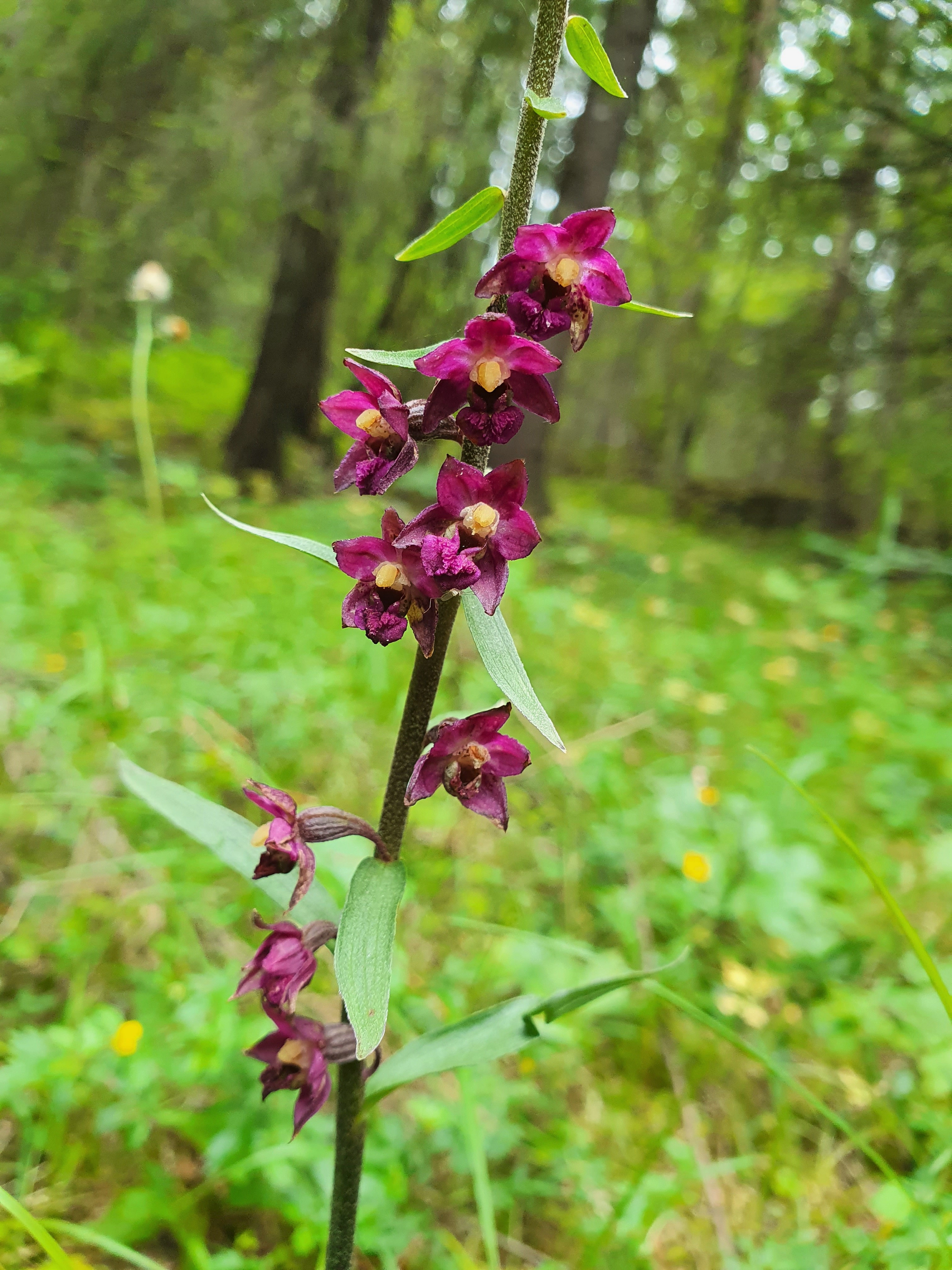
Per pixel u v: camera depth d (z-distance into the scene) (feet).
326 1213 0.48
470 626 0.33
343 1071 0.37
